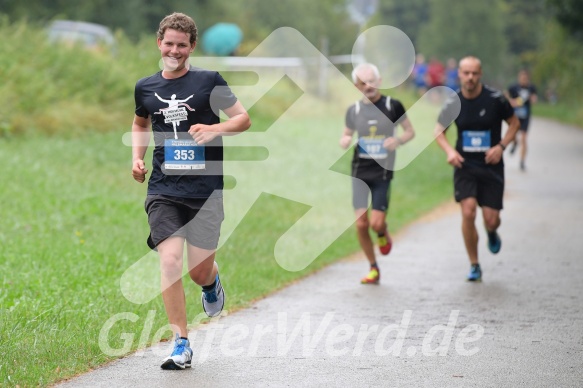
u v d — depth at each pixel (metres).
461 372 13.89
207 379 13.41
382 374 13.77
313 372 13.86
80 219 27.03
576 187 42.88
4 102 41.69
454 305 19.03
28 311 16.78
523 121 49.88
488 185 21.77
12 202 28.12
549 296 20.00
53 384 13.02
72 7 86.19
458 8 177.38
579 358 14.77
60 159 37.28
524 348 15.41
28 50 47.81
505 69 192.25
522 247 26.56
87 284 19.50
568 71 104.50
